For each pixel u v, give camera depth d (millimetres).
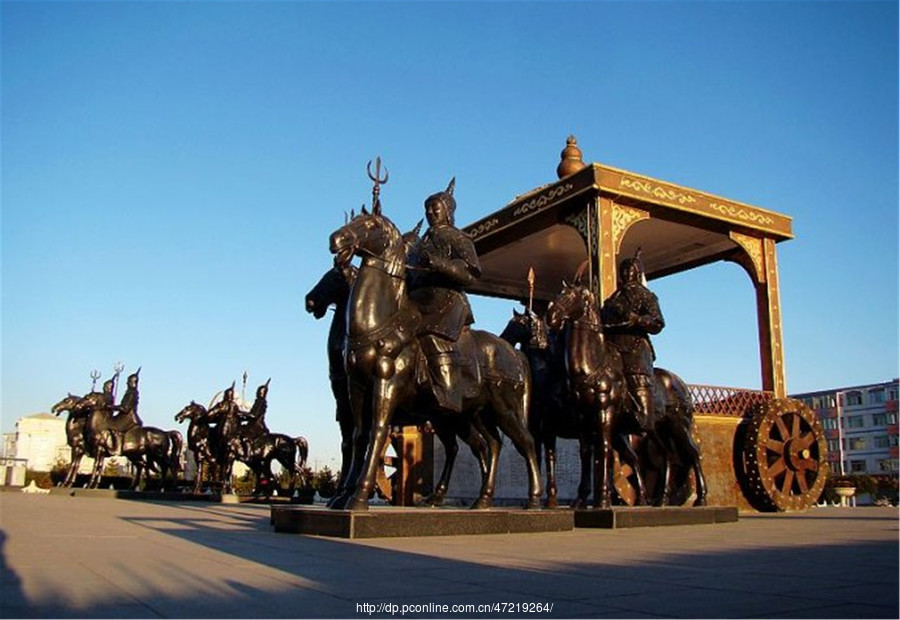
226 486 27797
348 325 9953
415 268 10328
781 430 19484
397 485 22656
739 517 16156
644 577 5406
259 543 7805
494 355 11945
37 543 7520
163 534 8922
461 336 10898
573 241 23531
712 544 8359
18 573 5230
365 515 8602
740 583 5133
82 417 31547
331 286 12328
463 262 10469
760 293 22016
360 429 10289
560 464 19281
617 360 13031
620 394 12781
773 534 10250
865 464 84125
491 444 12289
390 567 5840
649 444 17406
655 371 15625
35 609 3902
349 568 5762
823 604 4320
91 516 12953
